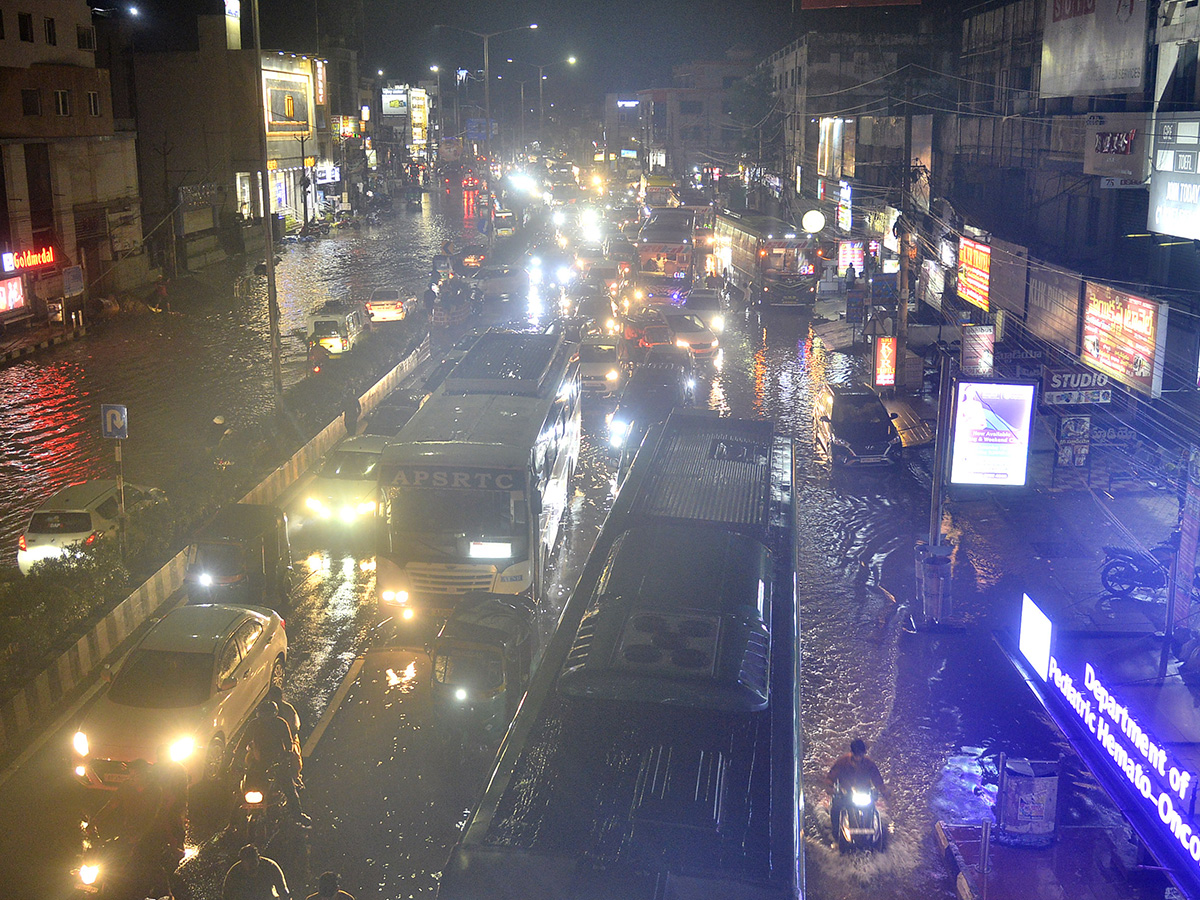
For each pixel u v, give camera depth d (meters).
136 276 52.16
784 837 7.13
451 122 182.38
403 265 63.88
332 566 20.09
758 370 36.75
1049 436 25.66
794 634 10.38
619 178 138.62
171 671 13.15
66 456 26.62
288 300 52.16
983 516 22.48
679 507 13.54
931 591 17.05
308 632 17.17
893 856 11.45
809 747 13.67
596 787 7.65
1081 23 30.53
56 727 14.09
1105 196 30.56
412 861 11.20
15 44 42.34
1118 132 26.09
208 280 57.72
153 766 11.77
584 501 23.81
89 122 44.75
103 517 19.41
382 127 134.50
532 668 15.16
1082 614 17.28
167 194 71.38
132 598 17.02
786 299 48.72
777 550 12.35
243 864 9.45
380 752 13.46
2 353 37.56
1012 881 10.81
